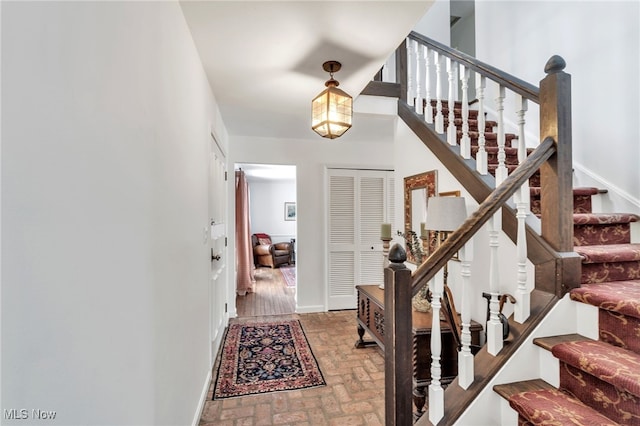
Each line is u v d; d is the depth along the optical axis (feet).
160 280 4.02
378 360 8.99
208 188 7.75
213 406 6.82
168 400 4.33
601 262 5.02
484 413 4.34
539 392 4.22
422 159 8.57
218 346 9.62
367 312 8.98
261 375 8.15
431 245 7.65
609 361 3.75
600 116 7.22
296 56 6.53
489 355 4.63
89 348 2.39
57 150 2.06
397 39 5.93
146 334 3.53
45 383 1.93
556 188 4.76
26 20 1.82
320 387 7.57
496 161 7.78
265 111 9.99
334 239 14.10
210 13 5.13
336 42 6.02
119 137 2.89
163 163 4.16
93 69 2.46
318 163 13.98
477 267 6.50
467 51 17.38
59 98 2.08
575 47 7.80
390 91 9.75
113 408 2.74
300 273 13.79
